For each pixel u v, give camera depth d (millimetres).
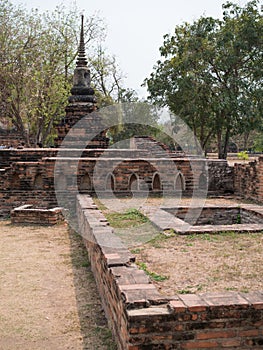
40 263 8211
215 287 4934
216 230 7840
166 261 6082
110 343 4910
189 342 4004
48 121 28453
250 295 4293
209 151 43000
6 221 12750
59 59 26172
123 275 4918
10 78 24781
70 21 26844
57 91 25469
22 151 15680
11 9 25141
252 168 13641
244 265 5840
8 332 5293
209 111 26297
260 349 4082
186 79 24922
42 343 5020
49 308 6031
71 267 7953
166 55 27641
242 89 25438
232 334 4059
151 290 4430
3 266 8008
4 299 6348
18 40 25016
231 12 25484
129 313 3969
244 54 25516
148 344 3949
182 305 4012
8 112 25828
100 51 33094
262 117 26062
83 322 5570
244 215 10672
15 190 13992
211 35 25453
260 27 24656
